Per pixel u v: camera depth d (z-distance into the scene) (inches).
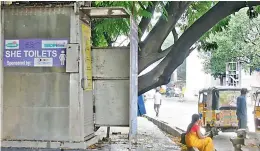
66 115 249.6
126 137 317.7
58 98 250.5
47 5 250.7
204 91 645.9
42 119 251.3
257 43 1138.7
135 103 286.2
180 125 757.3
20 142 249.8
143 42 393.1
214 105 594.2
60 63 250.7
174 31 426.3
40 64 251.9
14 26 254.5
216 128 590.6
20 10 253.4
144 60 390.9
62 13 250.8
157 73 386.3
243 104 578.2
